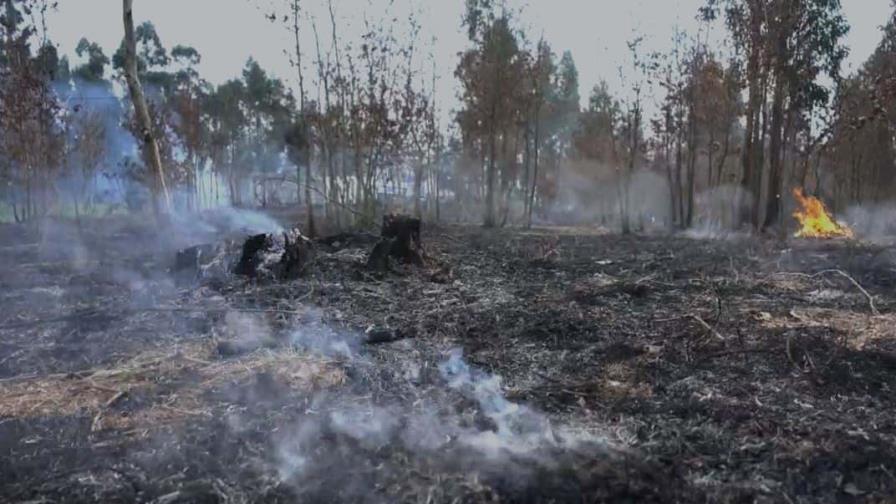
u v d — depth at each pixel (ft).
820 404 14.05
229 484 10.62
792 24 61.87
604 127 104.58
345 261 33.53
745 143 66.74
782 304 24.50
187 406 14.26
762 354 17.56
